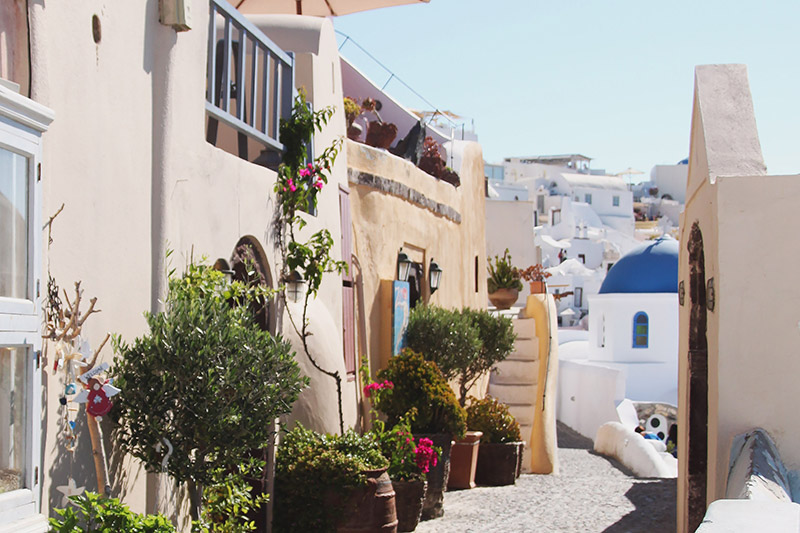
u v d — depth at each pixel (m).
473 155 17.77
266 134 7.57
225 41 6.87
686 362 8.90
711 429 7.09
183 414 4.91
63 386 4.33
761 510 3.95
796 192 6.64
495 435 13.62
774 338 6.61
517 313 19.56
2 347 3.70
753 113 7.71
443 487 10.41
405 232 12.92
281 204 7.82
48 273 4.24
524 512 10.83
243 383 4.93
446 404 10.39
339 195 10.03
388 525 7.78
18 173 3.80
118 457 4.95
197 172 6.02
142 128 5.30
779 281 6.62
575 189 84.44
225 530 5.93
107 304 4.82
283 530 7.64
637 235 84.69
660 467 16.70
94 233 4.69
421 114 21.17
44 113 3.89
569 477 15.72
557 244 67.12
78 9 4.55
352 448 7.98
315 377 8.11
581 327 53.31
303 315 7.89
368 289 11.48
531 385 16.91
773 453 6.21
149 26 5.42
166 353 4.80
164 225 5.45
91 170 4.66
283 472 7.68
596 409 29.23
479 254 18.39
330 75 10.02
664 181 102.56
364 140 14.58
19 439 3.82
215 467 5.09
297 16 9.86
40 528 3.85
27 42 4.12
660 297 31.58
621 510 11.13
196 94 6.03
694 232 8.59
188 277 5.62
